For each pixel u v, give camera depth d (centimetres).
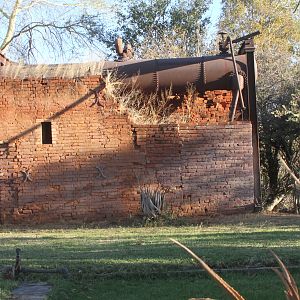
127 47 1981
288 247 990
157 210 1630
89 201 1662
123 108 1683
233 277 832
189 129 1686
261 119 2152
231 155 1691
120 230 1480
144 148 1678
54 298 721
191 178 1675
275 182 2127
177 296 743
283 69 2422
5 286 768
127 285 810
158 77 1845
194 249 983
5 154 1667
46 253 1006
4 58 1775
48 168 1667
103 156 1673
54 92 1681
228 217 1641
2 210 1656
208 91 1872
